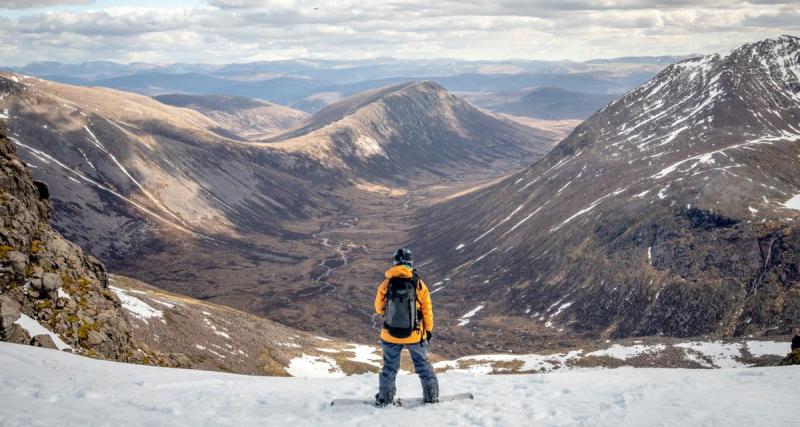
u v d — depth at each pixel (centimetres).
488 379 1386
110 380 1216
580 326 16250
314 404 1045
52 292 2628
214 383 1323
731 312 14438
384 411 995
